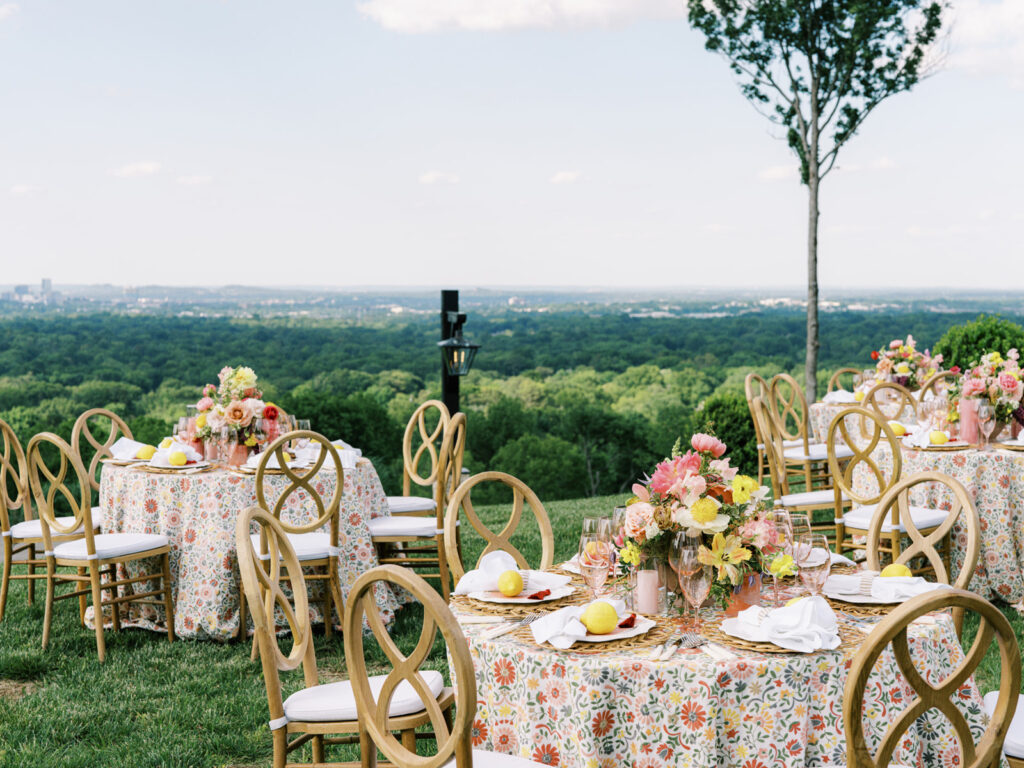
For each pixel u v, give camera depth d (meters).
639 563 2.60
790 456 6.89
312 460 5.10
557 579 2.90
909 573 2.81
